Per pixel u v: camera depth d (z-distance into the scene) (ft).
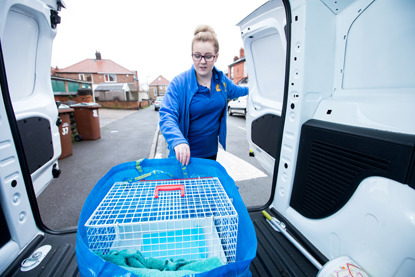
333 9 4.15
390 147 2.75
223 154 15.94
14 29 4.57
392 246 2.66
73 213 8.25
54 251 4.43
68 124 15.76
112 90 75.20
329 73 4.51
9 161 4.00
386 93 3.29
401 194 2.63
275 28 5.12
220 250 3.08
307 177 4.53
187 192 3.75
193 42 4.61
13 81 4.78
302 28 4.05
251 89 7.34
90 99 30.40
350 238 3.37
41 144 5.54
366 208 3.09
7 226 4.00
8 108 3.95
